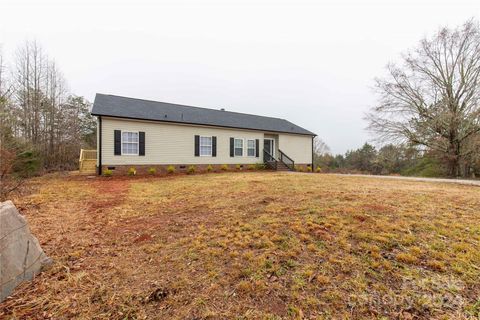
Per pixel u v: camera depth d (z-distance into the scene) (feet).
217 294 6.40
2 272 6.37
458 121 43.98
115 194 21.16
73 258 8.64
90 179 33.04
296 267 7.62
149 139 41.65
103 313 5.68
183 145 45.70
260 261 8.01
